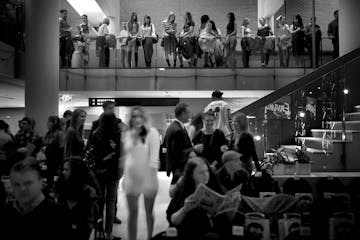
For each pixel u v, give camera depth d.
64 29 13.63
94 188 4.48
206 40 13.27
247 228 3.63
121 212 6.99
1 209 3.05
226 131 7.25
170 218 3.74
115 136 5.50
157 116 15.24
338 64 8.35
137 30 13.78
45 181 5.02
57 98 11.48
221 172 4.57
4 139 6.50
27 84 11.29
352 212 4.05
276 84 13.45
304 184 5.15
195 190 3.62
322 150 7.55
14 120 20.03
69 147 5.56
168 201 7.80
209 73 13.47
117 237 5.48
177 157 5.33
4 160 5.67
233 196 3.57
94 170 5.44
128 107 15.19
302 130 8.20
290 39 13.47
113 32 18.94
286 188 5.14
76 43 13.79
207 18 13.48
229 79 13.44
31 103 11.20
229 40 13.35
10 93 15.69
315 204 4.25
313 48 12.74
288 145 8.09
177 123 5.53
